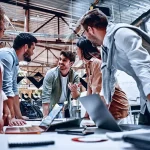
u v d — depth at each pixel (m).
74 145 0.52
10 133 0.81
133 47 0.99
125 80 2.64
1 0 6.12
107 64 1.25
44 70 11.43
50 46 9.41
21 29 7.90
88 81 1.95
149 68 0.92
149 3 5.50
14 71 1.89
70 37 6.66
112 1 5.37
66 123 0.92
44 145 0.52
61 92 2.47
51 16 7.05
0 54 1.64
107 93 1.37
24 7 6.50
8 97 1.62
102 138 0.60
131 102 2.59
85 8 5.89
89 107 0.86
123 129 0.79
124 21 6.30
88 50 1.80
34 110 3.44
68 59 2.44
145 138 0.44
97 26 1.23
